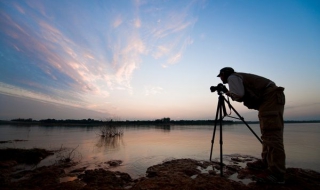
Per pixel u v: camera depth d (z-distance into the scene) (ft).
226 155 17.35
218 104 11.55
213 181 8.72
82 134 49.80
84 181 10.02
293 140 29.01
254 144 25.85
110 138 38.63
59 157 17.72
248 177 9.89
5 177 10.54
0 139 34.35
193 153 19.19
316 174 9.84
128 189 8.30
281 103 8.60
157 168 12.51
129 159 16.67
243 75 9.75
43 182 9.58
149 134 50.47
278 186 7.98
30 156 17.12
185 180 8.99
